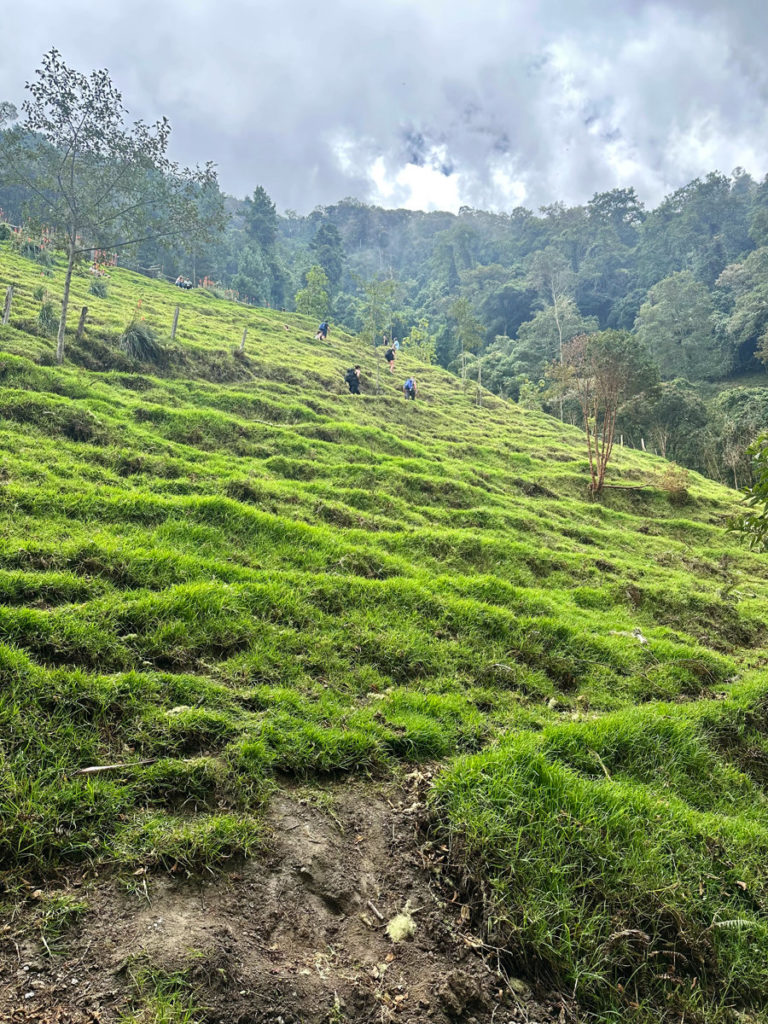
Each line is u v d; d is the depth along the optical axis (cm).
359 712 532
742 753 598
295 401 2200
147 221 1920
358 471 1543
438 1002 301
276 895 339
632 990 332
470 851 382
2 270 2714
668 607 1110
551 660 745
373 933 335
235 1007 269
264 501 1116
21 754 366
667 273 9938
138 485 1059
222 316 3872
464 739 538
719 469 4425
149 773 385
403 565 939
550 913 349
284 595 699
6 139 1684
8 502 794
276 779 429
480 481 1877
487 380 6650
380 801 439
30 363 1473
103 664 494
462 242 12294
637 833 415
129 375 1794
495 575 1073
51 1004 250
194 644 563
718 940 368
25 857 314
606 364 2347
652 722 579
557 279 9419
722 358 7081
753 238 9488
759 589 1417
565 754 521
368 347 4644
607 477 2472
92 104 1698
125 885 315
